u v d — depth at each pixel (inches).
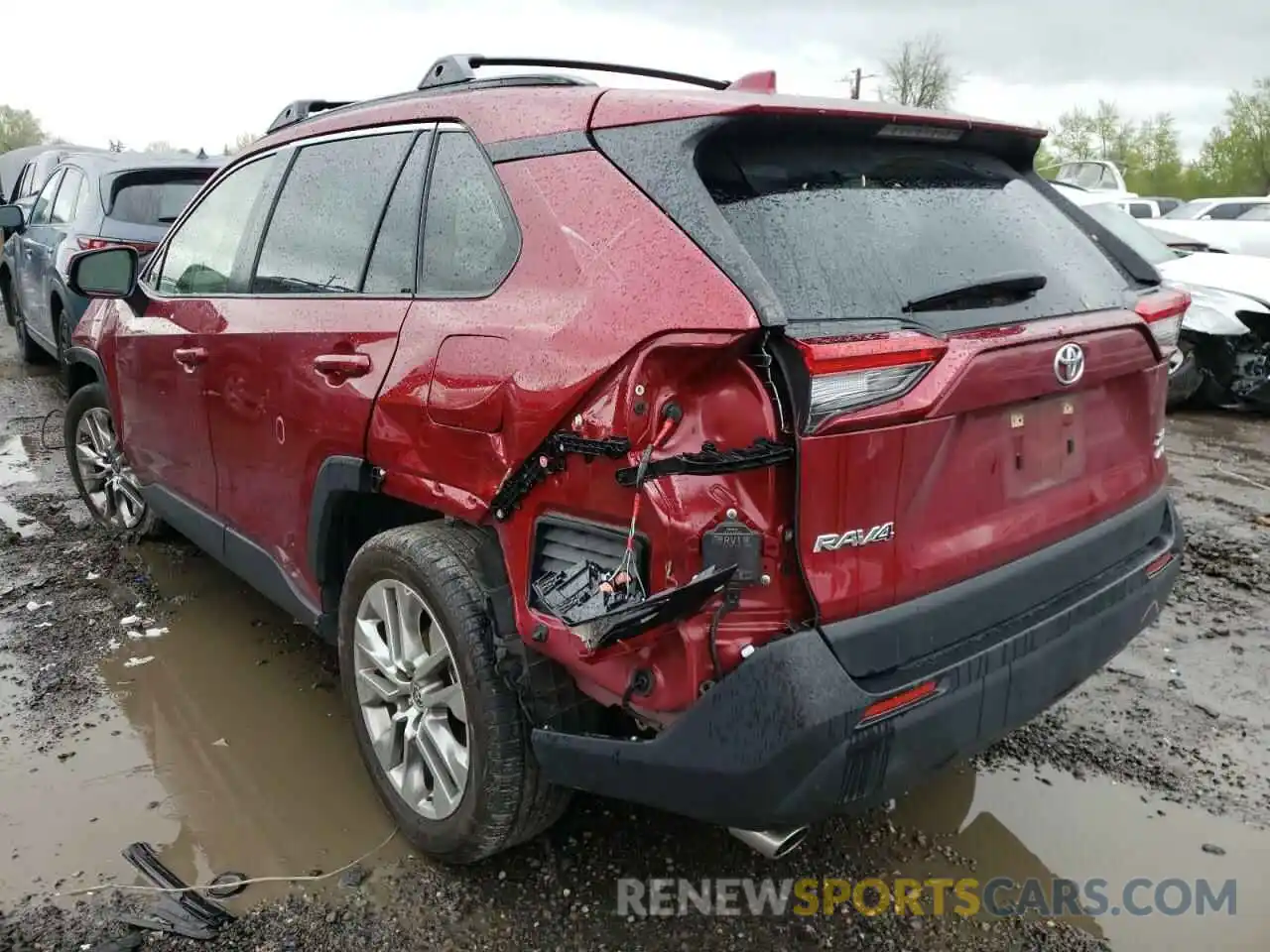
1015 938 94.7
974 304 86.4
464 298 94.9
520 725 90.3
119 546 185.8
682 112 83.7
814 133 88.4
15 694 134.1
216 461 137.0
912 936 94.6
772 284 77.6
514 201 92.0
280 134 134.7
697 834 108.0
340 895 97.9
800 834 86.4
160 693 136.0
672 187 81.1
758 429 73.5
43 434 257.1
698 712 75.1
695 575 74.2
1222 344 312.5
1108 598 96.9
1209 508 223.5
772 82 98.5
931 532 81.4
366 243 110.4
